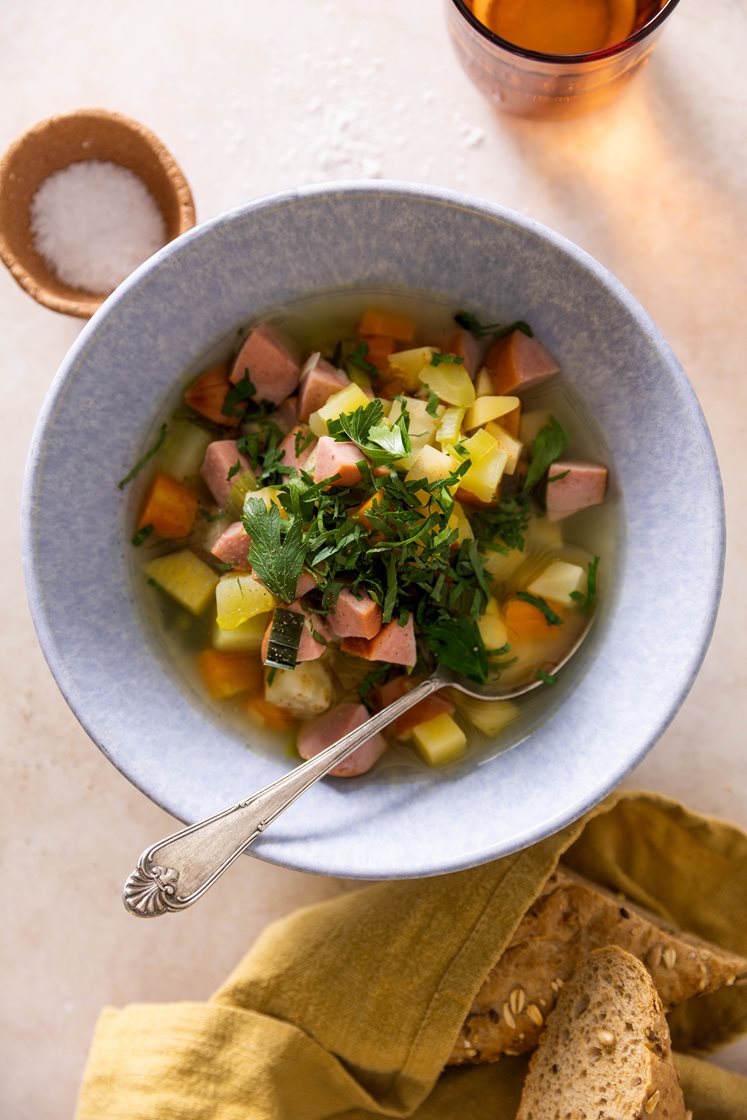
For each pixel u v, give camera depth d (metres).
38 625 0.52
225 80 0.62
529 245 0.52
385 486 0.51
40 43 0.63
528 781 0.53
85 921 0.63
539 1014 0.59
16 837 0.64
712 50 0.62
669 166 0.62
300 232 0.53
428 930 0.58
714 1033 0.61
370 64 0.62
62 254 0.60
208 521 0.55
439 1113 0.60
